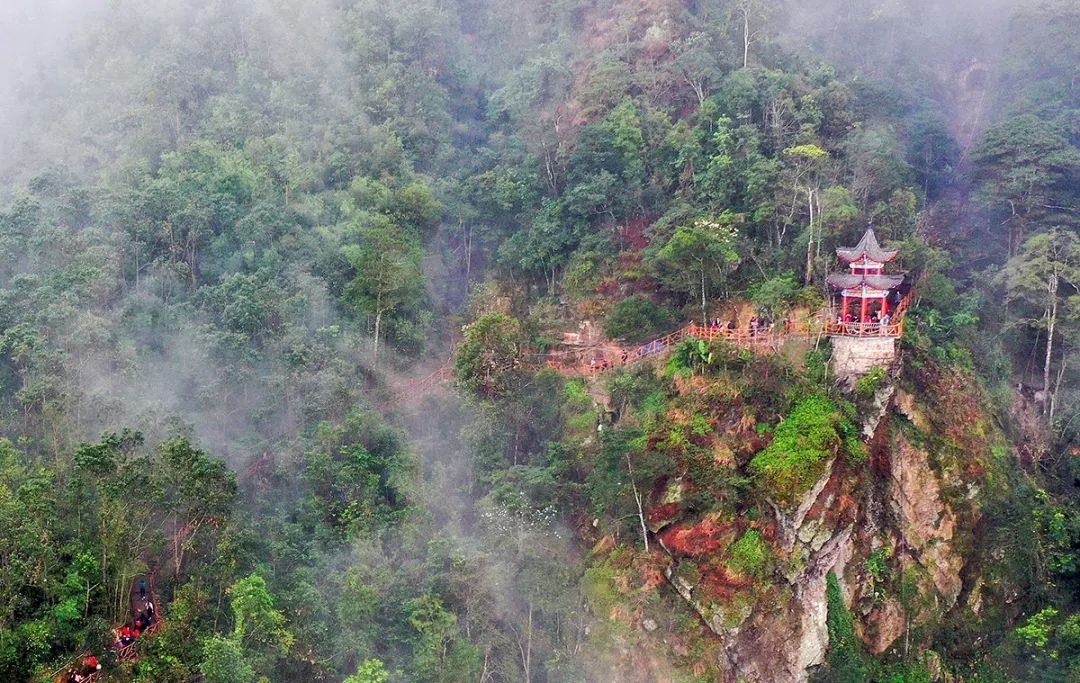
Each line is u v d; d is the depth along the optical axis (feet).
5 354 176.96
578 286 221.66
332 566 164.25
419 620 155.22
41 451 158.71
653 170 237.66
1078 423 191.11
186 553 148.66
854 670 163.22
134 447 148.25
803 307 190.29
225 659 128.67
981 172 232.94
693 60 251.19
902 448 176.76
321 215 237.04
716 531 165.17
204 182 233.35
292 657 146.00
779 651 159.43
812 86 252.21
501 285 241.35
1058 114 257.14
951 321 196.34
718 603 159.43
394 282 214.28
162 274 209.26
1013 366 201.46
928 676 168.14
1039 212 220.84
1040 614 169.37
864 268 181.57
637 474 165.78
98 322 180.75
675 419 177.58
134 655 133.39
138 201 216.95
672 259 197.16
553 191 249.14
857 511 171.22
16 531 126.72
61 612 126.62
